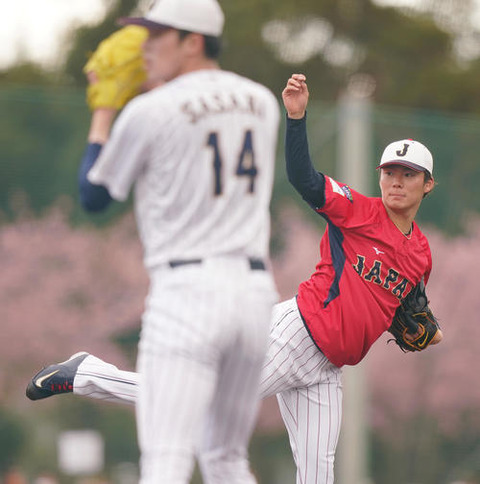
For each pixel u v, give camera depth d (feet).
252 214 38.75
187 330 37.24
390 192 51.26
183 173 37.52
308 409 53.31
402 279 51.85
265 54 271.90
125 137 37.65
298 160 48.55
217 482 41.45
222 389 39.75
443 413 131.75
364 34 291.79
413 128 130.21
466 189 133.08
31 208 121.39
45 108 122.31
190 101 37.96
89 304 122.52
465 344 132.67
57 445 122.01
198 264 37.52
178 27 38.65
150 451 37.60
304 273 126.52
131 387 50.29
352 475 125.59
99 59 40.91
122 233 123.54
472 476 131.95
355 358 52.31
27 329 121.08
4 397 120.98
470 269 132.98
